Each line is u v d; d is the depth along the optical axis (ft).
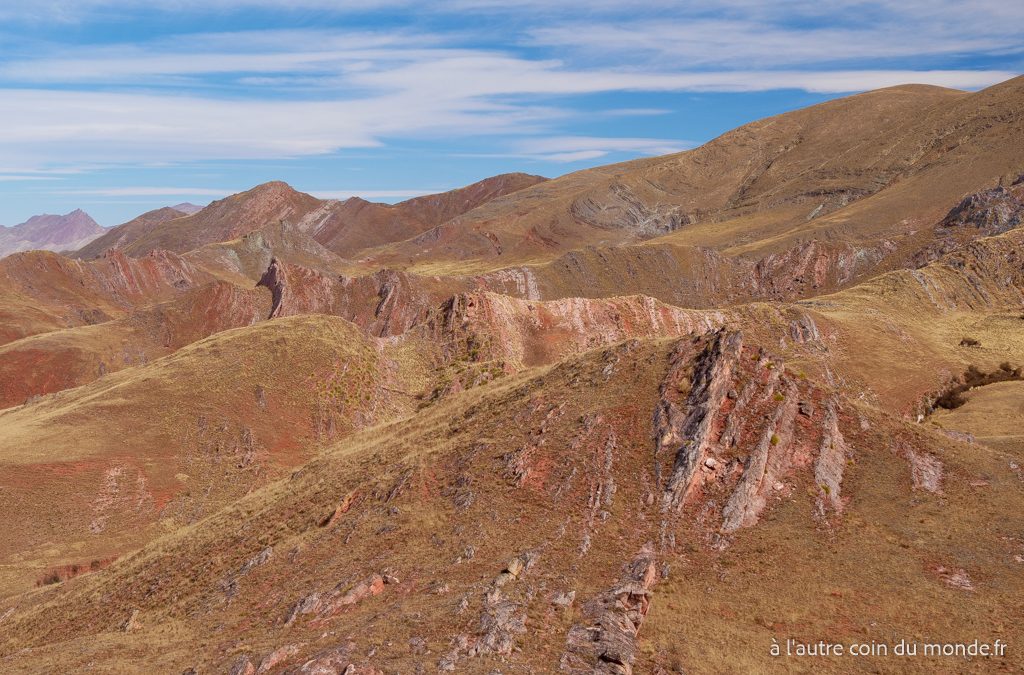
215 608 98.37
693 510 97.19
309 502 127.75
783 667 73.77
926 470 105.70
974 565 89.15
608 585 84.17
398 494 113.60
